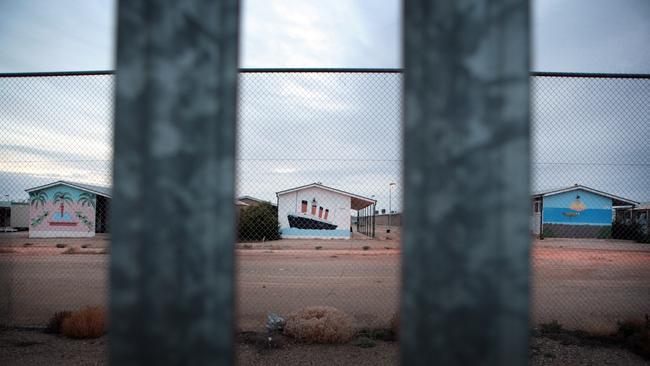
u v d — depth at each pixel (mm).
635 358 3910
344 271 10555
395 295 7242
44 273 9992
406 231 816
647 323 4539
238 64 830
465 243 789
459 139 798
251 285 8328
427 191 808
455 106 802
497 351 771
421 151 814
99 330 4457
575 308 6387
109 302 814
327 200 24719
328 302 6648
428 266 805
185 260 814
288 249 17031
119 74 831
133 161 824
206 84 825
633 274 10500
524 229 775
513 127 784
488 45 796
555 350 4125
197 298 813
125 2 835
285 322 4707
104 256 14023
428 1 825
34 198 23266
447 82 808
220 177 819
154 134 823
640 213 27453
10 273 5176
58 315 4773
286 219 24438
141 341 807
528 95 787
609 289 8242
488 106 792
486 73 795
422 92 817
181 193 818
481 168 789
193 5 830
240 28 842
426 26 823
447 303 792
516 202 779
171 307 810
